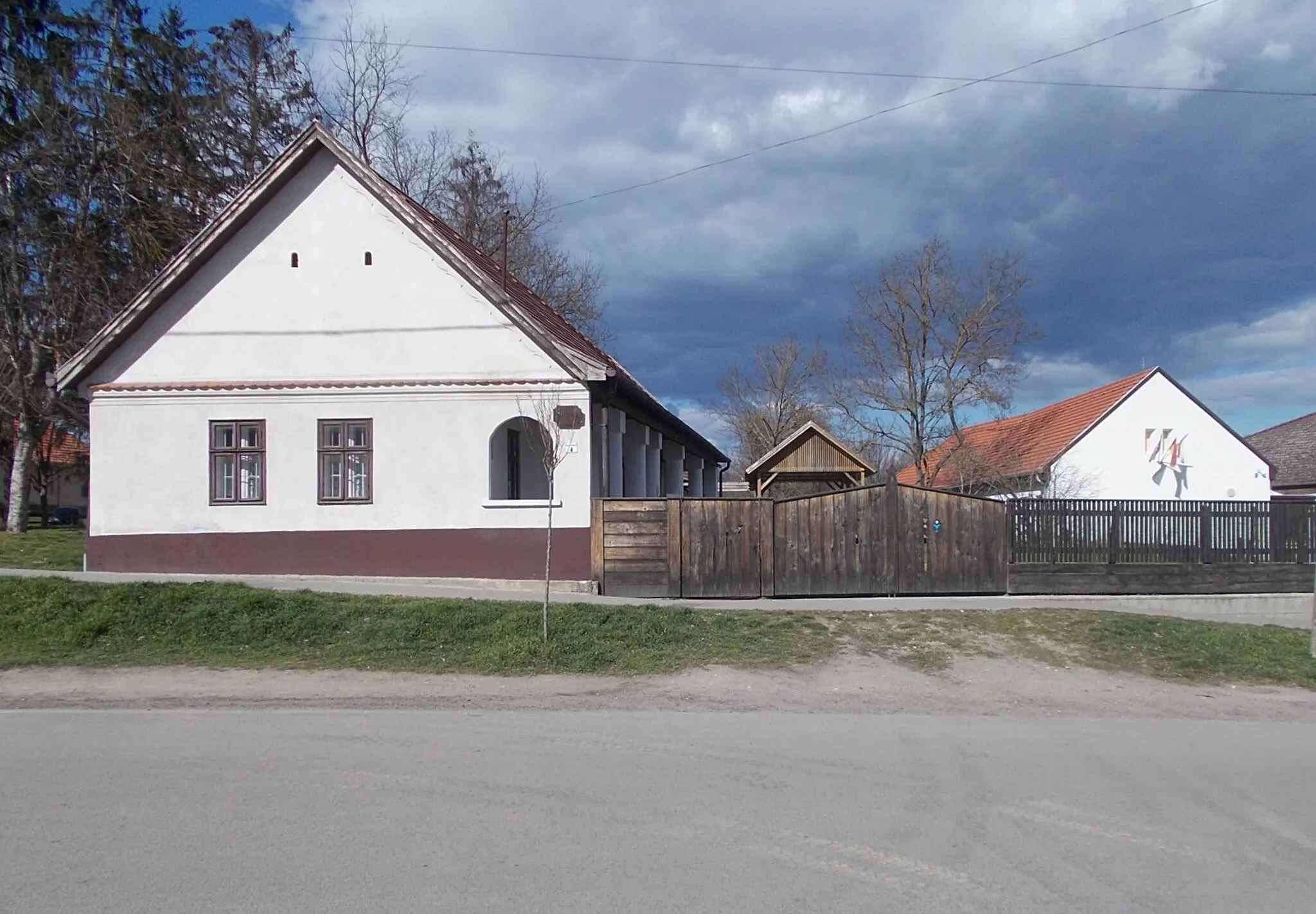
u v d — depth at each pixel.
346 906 4.69
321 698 10.02
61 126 25.56
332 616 13.12
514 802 6.41
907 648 12.62
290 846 5.50
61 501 54.59
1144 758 7.93
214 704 9.75
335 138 17.58
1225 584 17.17
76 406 27.27
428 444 17.12
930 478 40.38
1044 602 15.87
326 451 17.30
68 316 26.14
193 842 5.56
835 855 5.50
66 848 5.46
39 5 26.52
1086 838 5.89
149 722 8.84
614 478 19.80
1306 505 17.48
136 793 6.52
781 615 14.07
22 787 6.66
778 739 8.37
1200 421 37.09
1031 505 16.83
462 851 5.45
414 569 17.00
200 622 12.90
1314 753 8.27
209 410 17.42
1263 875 5.33
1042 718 9.63
